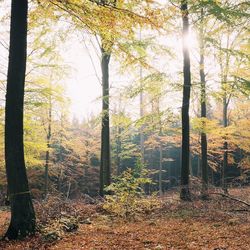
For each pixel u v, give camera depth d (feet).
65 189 141.79
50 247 26.84
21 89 30.17
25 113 60.80
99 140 140.67
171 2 46.93
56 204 39.32
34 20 35.01
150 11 28.89
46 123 82.74
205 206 40.40
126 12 29.25
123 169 155.94
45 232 29.86
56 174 119.24
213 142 78.69
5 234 29.37
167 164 177.88
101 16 30.17
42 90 57.11
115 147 135.03
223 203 40.65
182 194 46.06
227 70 60.75
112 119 56.08
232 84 51.11
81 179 146.72
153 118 52.29
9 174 29.73
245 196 46.26
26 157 62.28
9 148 29.76
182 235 29.86
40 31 52.11
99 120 56.44
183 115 50.01
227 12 44.91
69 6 30.55
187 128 49.88
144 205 43.60
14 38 30.07
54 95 60.08
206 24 53.93
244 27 51.67
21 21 30.19
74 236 30.35
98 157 147.95
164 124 53.72
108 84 56.39
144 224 35.35
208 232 30.63
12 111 29.78
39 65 59.26
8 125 29.78
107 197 42.75
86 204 49.47
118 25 30.81
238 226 32.63
